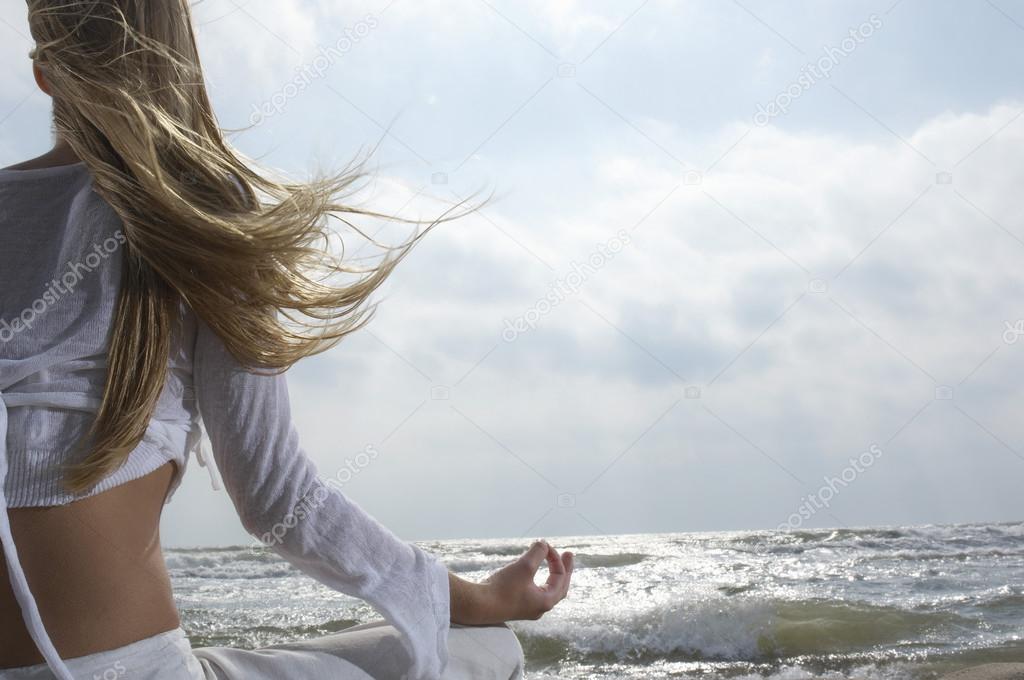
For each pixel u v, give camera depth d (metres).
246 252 0.98
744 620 5.49
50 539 0.90
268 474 1.08
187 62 1.07
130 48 1.01
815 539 24.81
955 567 12.51
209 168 1.02
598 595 8.30
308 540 1.10
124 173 0.98
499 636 1.29
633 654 4.88
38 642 0.84
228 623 6.55
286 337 1.07
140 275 0.98
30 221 0.96
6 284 0.93
